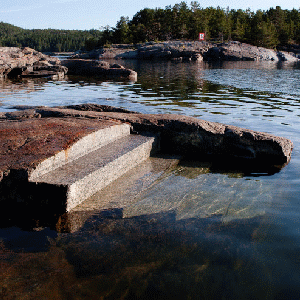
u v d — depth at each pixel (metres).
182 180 4.67
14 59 22.53
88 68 24.47
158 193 4.19
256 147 5.61
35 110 6.66
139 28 88.56
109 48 76.25
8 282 2.53
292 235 3.12
